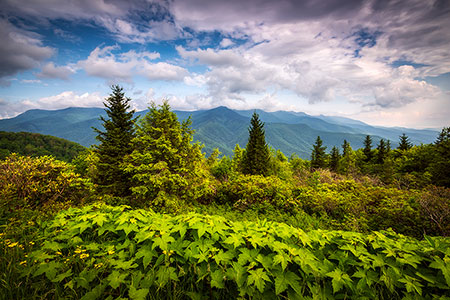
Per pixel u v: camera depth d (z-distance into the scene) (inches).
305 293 75.9
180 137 352.2
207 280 77.9
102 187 456.8
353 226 233.0
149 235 84.6
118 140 500.1
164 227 91.7
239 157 1226.6
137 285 70.5
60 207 196.9
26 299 67.1
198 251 82.1
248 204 335.9
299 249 80.9
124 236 95.6
